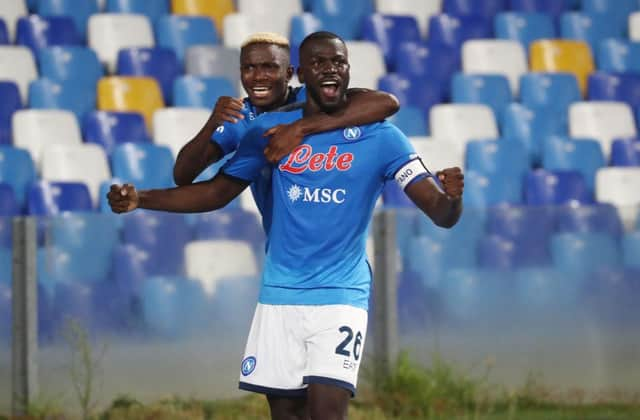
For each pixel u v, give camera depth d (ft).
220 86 132.36
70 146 116.06
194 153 55.16
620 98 151.84
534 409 97.40
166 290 91.91
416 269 97.55
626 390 101.60
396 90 139.03
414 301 97.40
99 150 117.60
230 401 93.71
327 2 153.58
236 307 94.32
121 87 128.57
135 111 127.75
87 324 89.61
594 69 160.04
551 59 154.71
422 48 147.43
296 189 54.39
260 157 56.24
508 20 158.61
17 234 88.74
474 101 143.23
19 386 88.48
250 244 95.20
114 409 89.25
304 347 54.65
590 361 101.09
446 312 97.96
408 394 95.14
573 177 132.26
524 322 99.55
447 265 98.22
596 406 100.17
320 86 53.52
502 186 130.82
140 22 138.62
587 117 144.05
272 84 57.16
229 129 57.93
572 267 100.99
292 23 144.05
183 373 92.32
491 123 138.31
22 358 88.48
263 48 56.95
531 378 99.45
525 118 141.69
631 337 102.22
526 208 100.01
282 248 55.11
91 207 112.27
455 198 50.34
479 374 98.12
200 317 93.04
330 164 54.03
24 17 134.62
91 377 89.30
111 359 90.02
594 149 139.03
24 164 113.80
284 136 53.98
